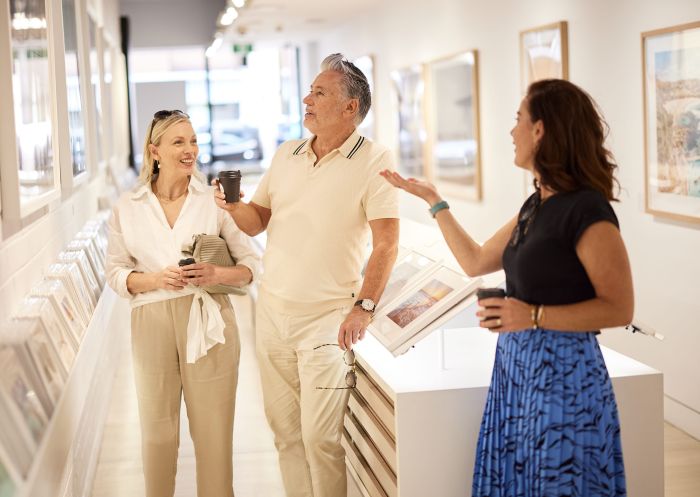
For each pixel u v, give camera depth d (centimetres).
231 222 337
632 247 552
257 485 430
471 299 288
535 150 239
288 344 333
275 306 332
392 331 296
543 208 239
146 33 1694
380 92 1290
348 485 403
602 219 227
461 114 884
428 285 314
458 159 903
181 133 325
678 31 480
